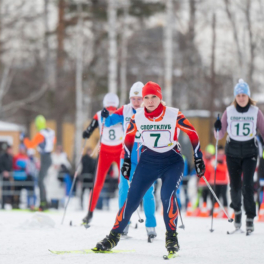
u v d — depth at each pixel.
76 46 66.81
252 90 61.78
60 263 11.49
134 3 61.62
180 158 13.00
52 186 35.12
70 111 77.25
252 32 61.84
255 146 17.75
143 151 13.05
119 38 64.38
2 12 68.88
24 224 18.22
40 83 82.12
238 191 18.03
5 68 70.00
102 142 18.83
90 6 62.72
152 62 75.19
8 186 35.66
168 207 12.70
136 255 12.66
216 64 68.94
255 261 12.16
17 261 11.75
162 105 12.73
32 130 85.50
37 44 71.62
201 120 61.97
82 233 16.75
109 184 36.84
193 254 13.12
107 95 19.53
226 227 19.94
